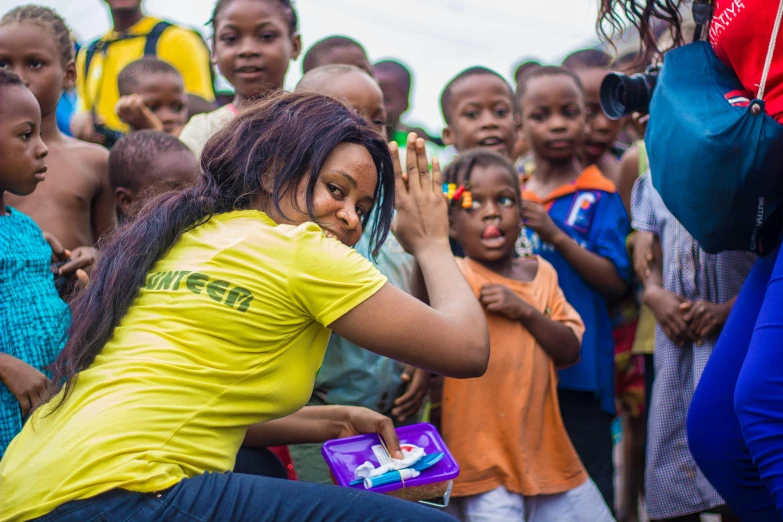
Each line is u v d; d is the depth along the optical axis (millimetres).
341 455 1940
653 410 2701
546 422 2586
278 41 3203
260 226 1574
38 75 2594
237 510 1417
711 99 1893
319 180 1619
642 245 3064
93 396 1445
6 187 2043
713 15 2031
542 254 3051
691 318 2615
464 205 2637
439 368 1600
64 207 2582
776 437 1716
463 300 1734
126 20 4324
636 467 3219
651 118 2023
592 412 2904
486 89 3412
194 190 1679
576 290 2998
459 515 2521
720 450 2035
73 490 1367
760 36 1791
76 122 4199
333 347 2490
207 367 1479
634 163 3344
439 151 4074
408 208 1911
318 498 1458
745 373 1785
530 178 3408
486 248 2646
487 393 2518
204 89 4324
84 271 2270
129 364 1460
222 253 1535
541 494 2518
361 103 2740
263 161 1643
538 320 2568
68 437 1406
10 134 1995
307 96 1720
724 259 2629
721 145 1777
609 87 2252
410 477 1862
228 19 3170
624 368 3246
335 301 1514
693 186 1864
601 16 2410
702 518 2953
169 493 1395
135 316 1536
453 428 2508
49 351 2006
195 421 1458
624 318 3256
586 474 2596
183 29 4348
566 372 2893
